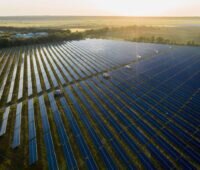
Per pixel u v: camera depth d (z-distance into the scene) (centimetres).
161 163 1914
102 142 2227
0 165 1912
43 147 2162
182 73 4456
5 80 4281
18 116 2767
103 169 1847
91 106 3083
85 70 5003
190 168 1847
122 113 2856
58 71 4944
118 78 4306
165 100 3228
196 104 3052
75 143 2212
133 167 1867
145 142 2217
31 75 4678
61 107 3055
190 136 2320
